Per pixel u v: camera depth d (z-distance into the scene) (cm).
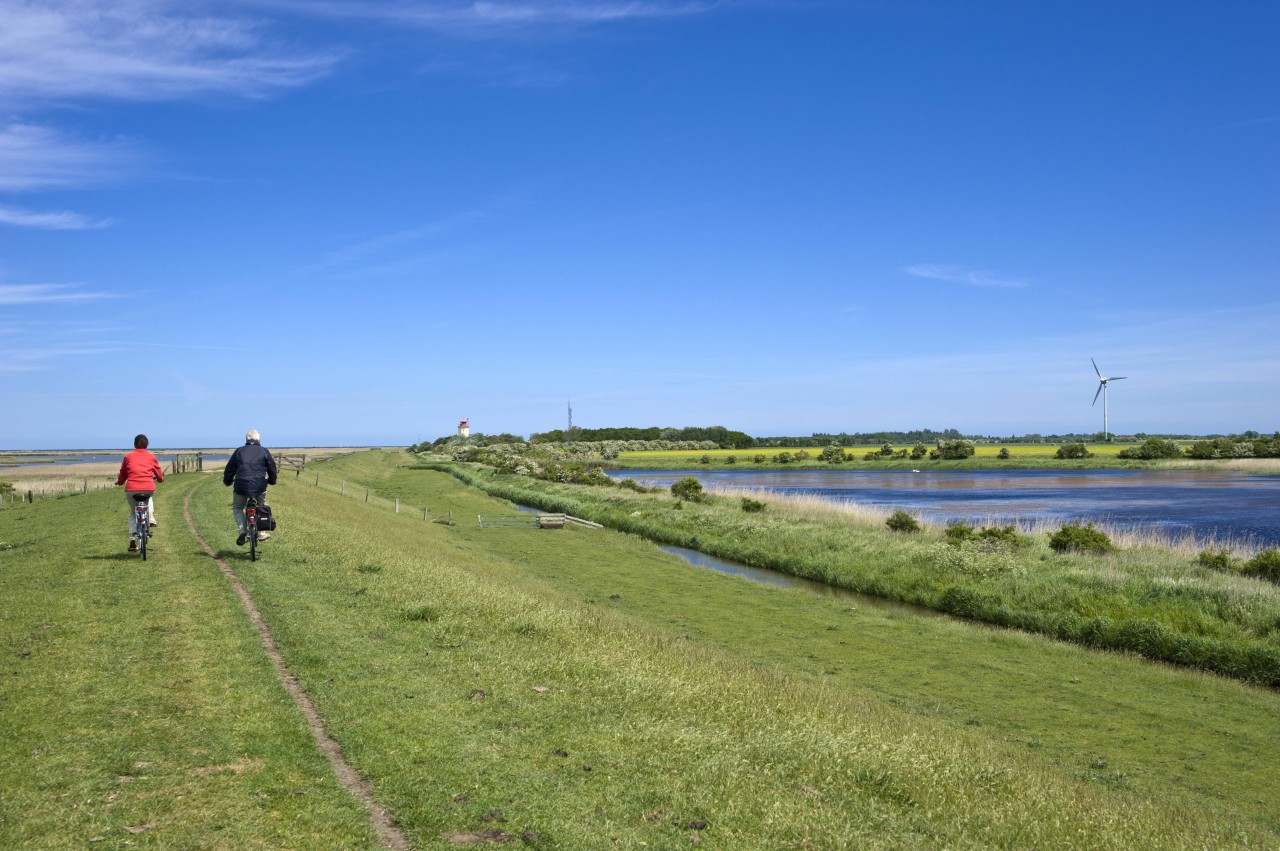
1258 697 1778
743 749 820
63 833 552
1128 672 1964
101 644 1012
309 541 1984
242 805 606
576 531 4578
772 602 2694
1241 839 918
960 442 15025
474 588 1611
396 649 1085
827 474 11981
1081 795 963
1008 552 3152
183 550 1747
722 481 10331
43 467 11669
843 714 1099
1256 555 2856
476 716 847
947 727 1405
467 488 7925
